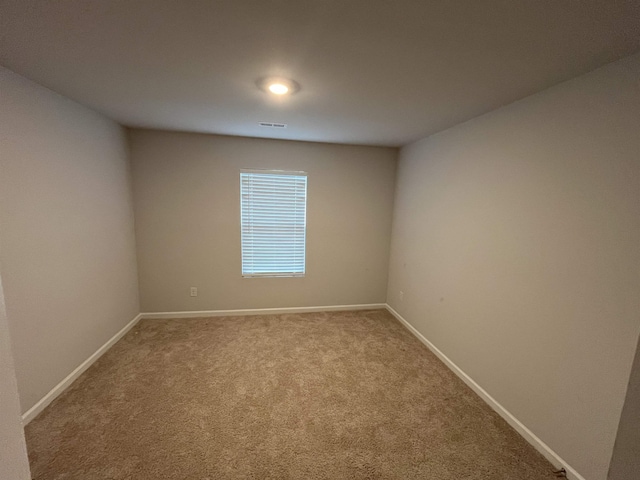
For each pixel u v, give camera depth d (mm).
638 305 1277
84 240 2400
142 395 2143
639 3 962
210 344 2945
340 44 1326
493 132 2127
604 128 1398
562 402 1612
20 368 1804
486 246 2193
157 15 1134
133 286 3285
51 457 1605
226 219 3504
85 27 1228
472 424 1951
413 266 3334
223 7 1076
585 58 1351
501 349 2041
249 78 1722
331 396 2199
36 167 1902
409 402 2156
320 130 2941
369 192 3828
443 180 2762
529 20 1094
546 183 1705
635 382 1301
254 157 3459
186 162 3314
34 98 1871
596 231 1438
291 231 3723
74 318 2285
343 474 1566
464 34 1212
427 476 1569
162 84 1846
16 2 1045
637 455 1351
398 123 2568
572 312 1557
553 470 1615
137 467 1563
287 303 3844
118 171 2926
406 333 3330
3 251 1697
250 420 1929
